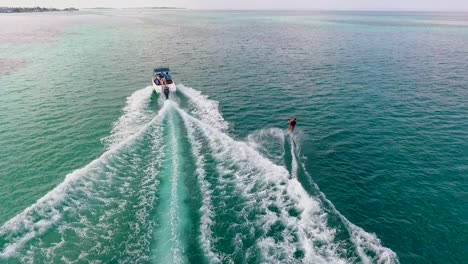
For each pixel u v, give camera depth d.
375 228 17.12
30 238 14.47
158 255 13.62
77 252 13.80
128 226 15.30
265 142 26.09
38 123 28.31
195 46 76.00
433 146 26.36
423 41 88.94
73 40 83.25
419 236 16.67
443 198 19.73
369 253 15.05
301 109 33.88
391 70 51.44
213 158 21.95
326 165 23.11
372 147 26.02
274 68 52.38
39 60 55.84
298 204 17.55
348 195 19.81
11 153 23.02
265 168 20.80
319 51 69.88
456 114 33.06
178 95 37.06
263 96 37.88
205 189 18.28
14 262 13.23
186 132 26.14
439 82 44.59
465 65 55.78
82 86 40.06
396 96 38.47
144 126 27.36
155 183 18.77
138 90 38.84
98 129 27.28
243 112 32.78
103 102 34.09
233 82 43.59
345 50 71.56
